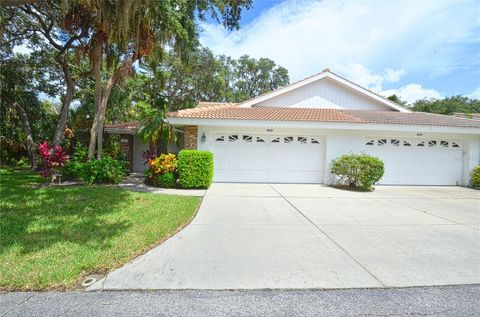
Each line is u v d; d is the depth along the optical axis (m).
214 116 11.30
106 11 9.27
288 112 13.25
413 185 12.61
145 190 9.72
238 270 3.88
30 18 15.62
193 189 10.26
